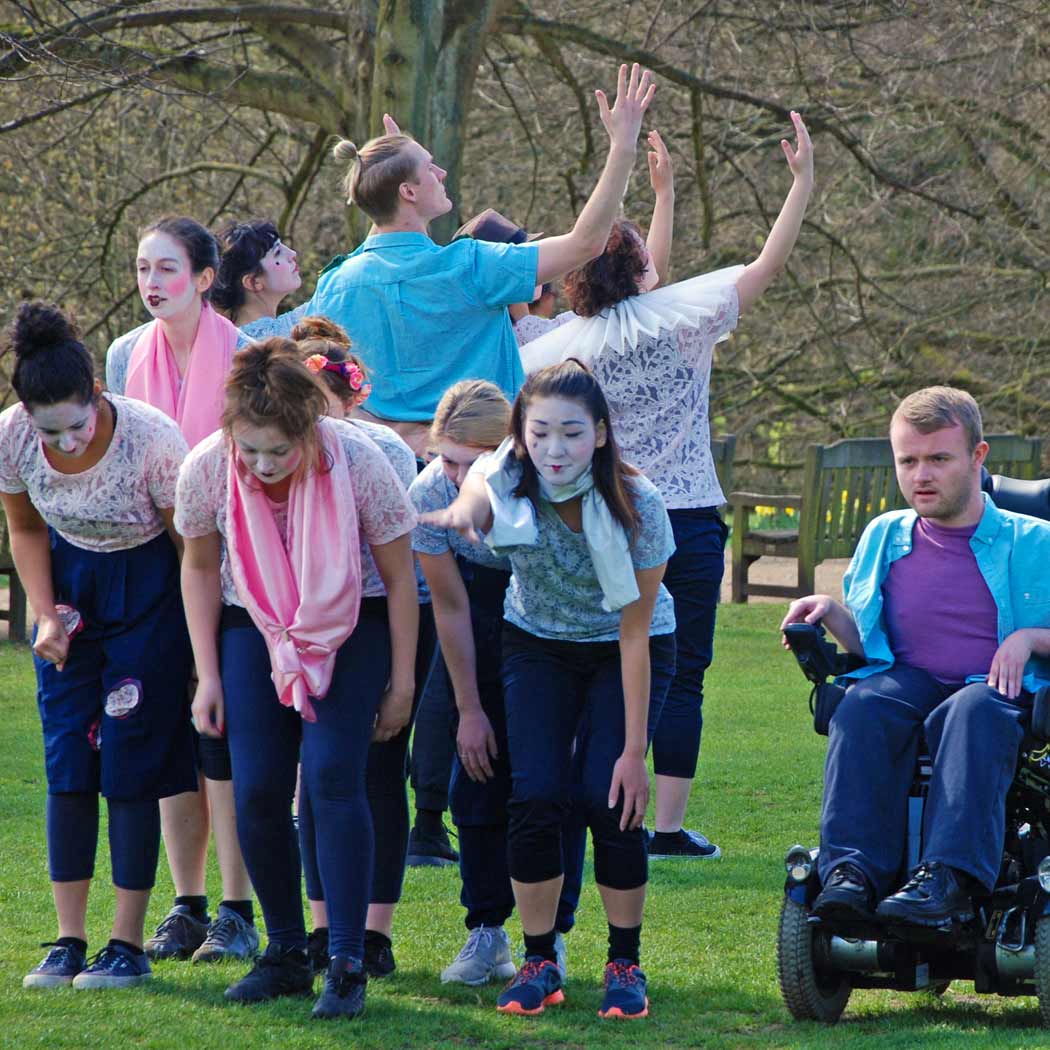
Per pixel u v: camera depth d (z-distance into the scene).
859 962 12.91
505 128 56.41
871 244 63.53
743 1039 12.37
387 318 16.73
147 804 13.57
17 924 15.69
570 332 18.39
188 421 15.59
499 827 14.12
